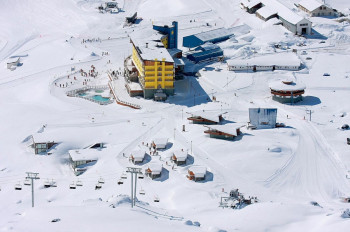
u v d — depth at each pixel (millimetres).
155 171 132125
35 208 91188
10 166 143625
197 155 143375
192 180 130750
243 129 158375
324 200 120938
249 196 120438
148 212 101625
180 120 168375
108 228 80312
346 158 140000
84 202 104062
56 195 125938
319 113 168500
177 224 85688
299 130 156500
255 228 91875
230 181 130250
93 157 145875
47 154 150375
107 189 127750
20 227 81250
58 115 175750
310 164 137750
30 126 166750
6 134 161875
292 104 176250
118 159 144375
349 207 114875
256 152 142375
